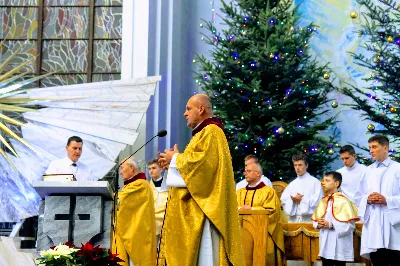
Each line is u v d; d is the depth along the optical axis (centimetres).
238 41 1341
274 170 1277
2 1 1538
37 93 1377
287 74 1309
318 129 1322
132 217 863
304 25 1535
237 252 577
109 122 1355
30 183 1277
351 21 1509
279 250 966
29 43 1517
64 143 1340
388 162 895
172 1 1512
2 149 1323
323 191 1095
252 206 981
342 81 1473
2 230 1301
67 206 763
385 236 864
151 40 1475
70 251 578
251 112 1300
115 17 1518
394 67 1211
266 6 1375
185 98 1566
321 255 921
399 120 1212
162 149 1443
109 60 1502
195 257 569
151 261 862
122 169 885
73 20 1526
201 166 577
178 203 584
